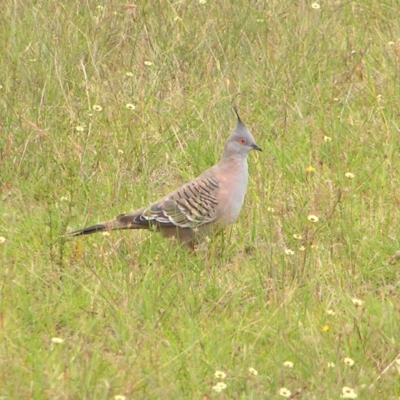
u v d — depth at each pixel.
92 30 17.94
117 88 16.53
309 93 16.92
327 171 14.95
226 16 18.55
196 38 18.12
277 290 11.70
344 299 11.54
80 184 14.27
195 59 17.69
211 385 9.98
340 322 11.06
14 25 17.69
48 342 10.62
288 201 14.00
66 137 15.22
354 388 9.87
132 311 11.29
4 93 15.97
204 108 16.33
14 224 13.17
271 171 14.77
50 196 14.09
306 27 18.38
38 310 11.21
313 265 12.23
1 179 14.39
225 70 17.42
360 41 18.45
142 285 11.77
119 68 17.42
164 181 14.91
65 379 9.48
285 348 10.60
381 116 16.31
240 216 13.67
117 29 18.06
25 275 11.91
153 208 12.69
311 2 19.52
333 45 18.31
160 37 18.11
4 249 12.21
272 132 15.94
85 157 14.76
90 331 10.91
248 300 11.81
